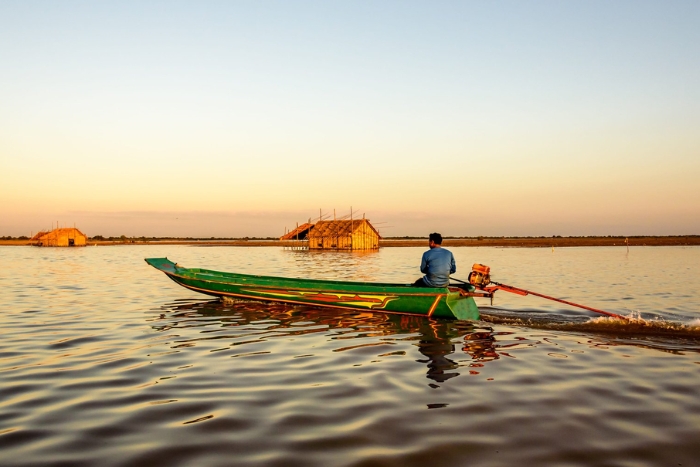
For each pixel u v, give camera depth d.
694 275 21.69
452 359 7.08
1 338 8.55
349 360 7.02
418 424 4.56
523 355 7.33
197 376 6.18
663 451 4.00
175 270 13.62
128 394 5.46
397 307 10.76
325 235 56.09
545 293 15.12
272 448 4.06
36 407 5.05
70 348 7.78
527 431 4.41
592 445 4.11
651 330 9.28
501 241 99.00
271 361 6.96
